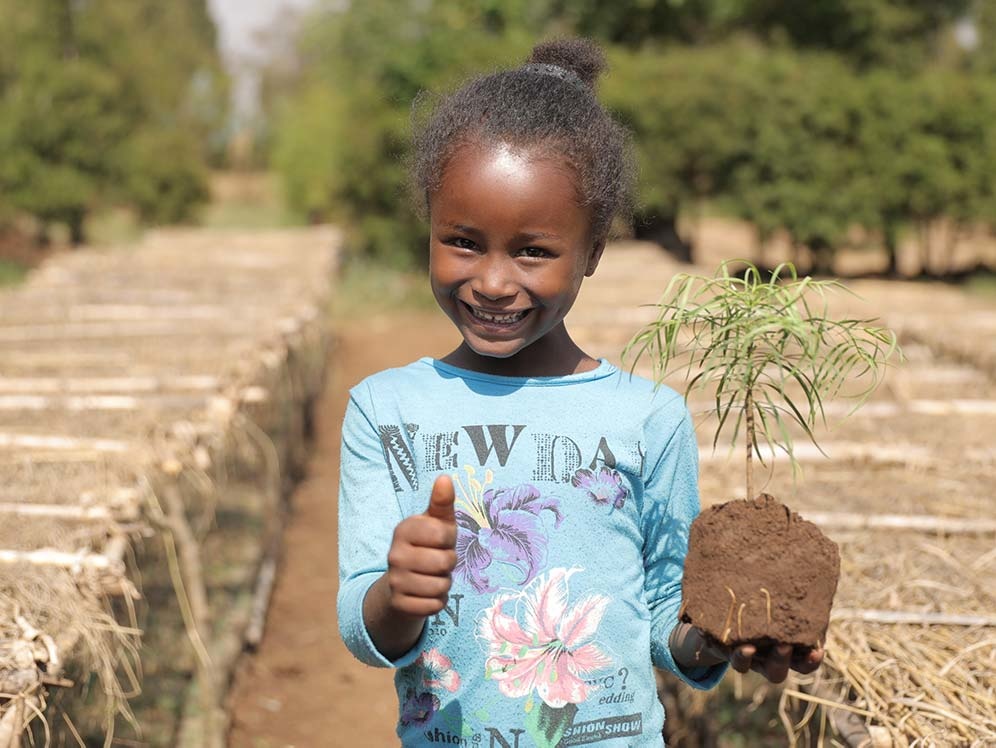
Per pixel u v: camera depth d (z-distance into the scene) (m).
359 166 14.35
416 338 11.88
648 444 1.59
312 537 5.97
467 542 1.53
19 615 2.31
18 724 1.99
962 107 14.22
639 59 15.21
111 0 19.56
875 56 18.34
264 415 5.34
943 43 21.17
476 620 1.51
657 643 1.57
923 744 1.97
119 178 17.70
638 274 8.84
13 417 3.89
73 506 2.95
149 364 4.83
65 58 18.39
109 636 2.52
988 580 2.68
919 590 2.60
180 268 8.97
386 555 1.50
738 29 18.92
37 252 16.77
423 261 14.58
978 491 3.34
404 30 14.41
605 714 1.51
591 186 1.51
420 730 1.52
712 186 15.18
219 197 33.94
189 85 35.78
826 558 1.40
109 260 9.20
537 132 1.48
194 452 3.68
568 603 1.51
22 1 17.52
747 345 1.52
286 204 20.39
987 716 2.04
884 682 2.17
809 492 3.31
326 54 17.33
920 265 16.48
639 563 1.59
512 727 1.49
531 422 1.56
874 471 3.55
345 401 8.95
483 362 1.62
